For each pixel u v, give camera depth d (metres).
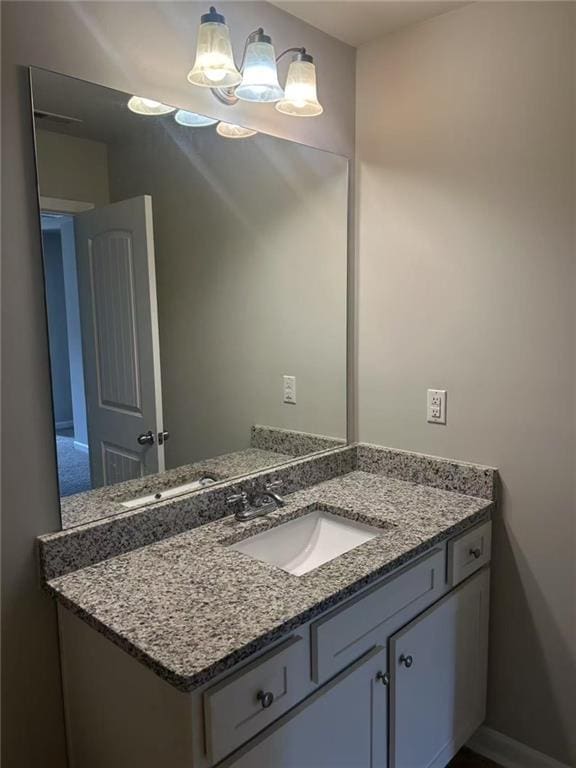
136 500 1.55
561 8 1.57
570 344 1.64
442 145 1.84
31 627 1.34
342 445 2.12
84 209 1.39
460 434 1.89
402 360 2.01
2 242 1.25
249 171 1.77
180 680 0.97
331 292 2.05
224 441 1.78
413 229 1.94
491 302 1.78
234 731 1.08
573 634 1.73
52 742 1.41
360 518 1.71
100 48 1.38
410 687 1.53
